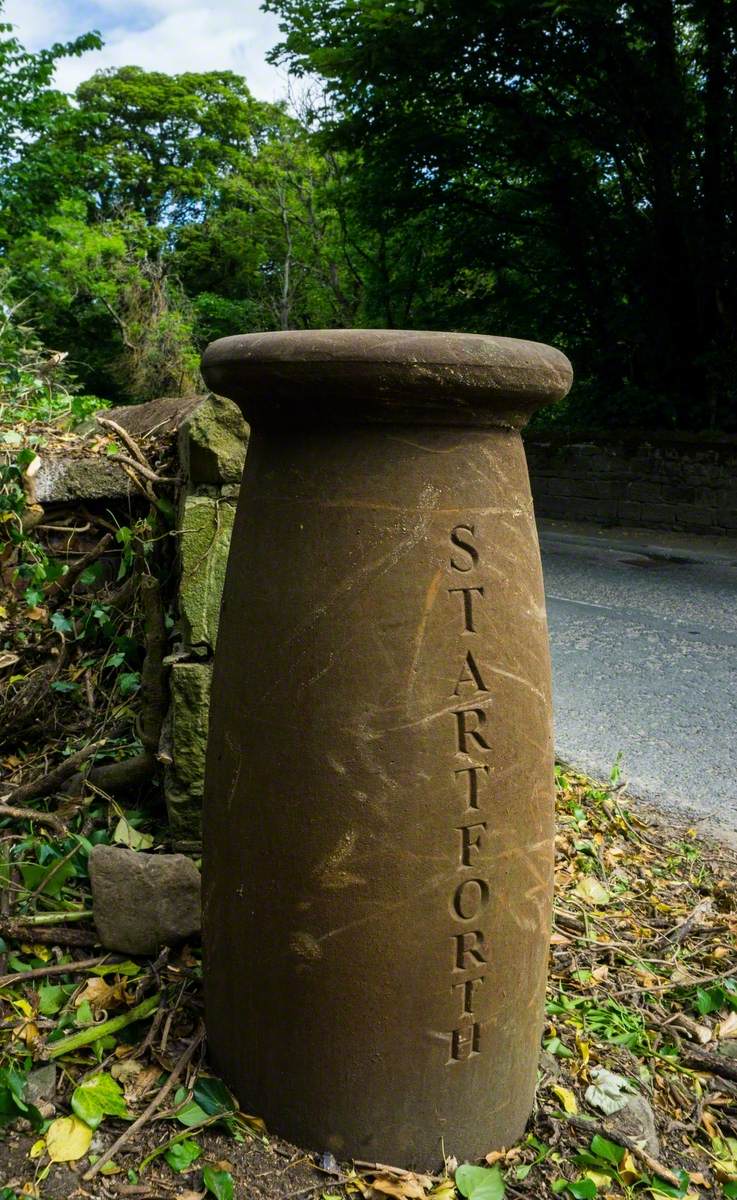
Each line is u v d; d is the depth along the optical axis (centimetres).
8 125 1338
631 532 1212
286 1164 180
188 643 259
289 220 2347
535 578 180
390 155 1405
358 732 166
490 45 1193
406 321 1638
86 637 333
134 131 3144
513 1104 191
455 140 1357
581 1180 185
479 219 1441
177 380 1844
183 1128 186
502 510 173
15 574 334
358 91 1329
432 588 166
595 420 1346
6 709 314
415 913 170
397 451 166
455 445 168
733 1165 200
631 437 1244
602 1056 223
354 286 2120
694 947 275
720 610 738
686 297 1273
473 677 169
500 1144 191
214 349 177
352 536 166
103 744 300
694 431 1262
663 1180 191
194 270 2761
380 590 165
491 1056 183
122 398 1934
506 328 1473
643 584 853
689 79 1211
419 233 1536
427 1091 179
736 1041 237
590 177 1318
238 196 2664
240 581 179
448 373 159
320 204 1869
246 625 176
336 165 1830
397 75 1271
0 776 301
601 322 1369
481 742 171
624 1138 197
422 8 1120
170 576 310
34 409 424
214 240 2734
